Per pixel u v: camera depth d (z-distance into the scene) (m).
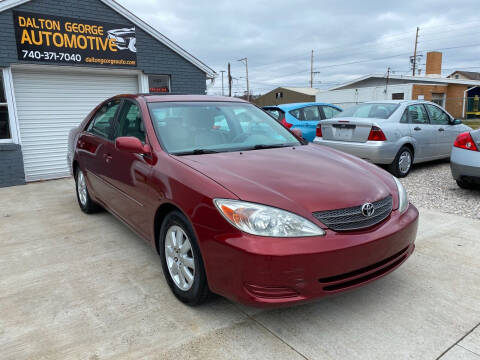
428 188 5.88
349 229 2.22
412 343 2.18
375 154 6.20
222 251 2.15
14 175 7.00
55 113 7.86
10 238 4.02
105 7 7.84
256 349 2.14
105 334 2.29
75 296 2.76
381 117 6.66
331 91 38.34
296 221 2.11
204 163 2.65
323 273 2.09
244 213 2.11
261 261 2.02
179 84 9.23
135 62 8.43
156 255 3.51
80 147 4.55
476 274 3.02
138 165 3.02
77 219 4.66
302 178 2.49
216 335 2.28
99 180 3.98
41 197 5.96
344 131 6.64
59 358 2.08
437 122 7.38
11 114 7.03
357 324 2.38
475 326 2.34
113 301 2.68
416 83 32.28
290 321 2.42
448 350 2.12
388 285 2.87
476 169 5.00
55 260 3.42
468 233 3.90
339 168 2.78
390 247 2.35
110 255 3.52
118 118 3.77
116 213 3.69
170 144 3.00
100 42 7.86
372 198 2.42
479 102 32.50
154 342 2.21
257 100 57.53
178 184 2.49
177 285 2.64
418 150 6.85
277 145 3.38
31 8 6.97
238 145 3.24
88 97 8.25
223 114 3.60
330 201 2.26
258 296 2.08
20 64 7.02
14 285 2.95
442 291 2.77
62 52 7.40
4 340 2.25
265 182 2.38
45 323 2.42
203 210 2.26
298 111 8.34
